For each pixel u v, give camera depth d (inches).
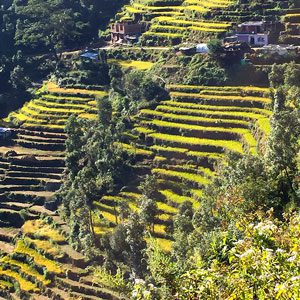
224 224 1690.5
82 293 2677.2
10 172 3688.5
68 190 3287.4
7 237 3267.7
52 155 3782.0
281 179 1959.9
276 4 4195.4
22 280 2906.0
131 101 3850.9
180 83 3823.8
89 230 2908.5
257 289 573.0
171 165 3243.1
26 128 4077.3
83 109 4092.0
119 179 3255.4
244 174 2052.2
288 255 587.5
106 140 3385.8
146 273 2415.1
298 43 3919.8
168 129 3464.6
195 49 4030.5
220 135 3294.8
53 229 3161.9
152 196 2955.2
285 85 3115.2
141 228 2498.8
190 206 2751.0
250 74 3627.0
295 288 522.0
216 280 607.2
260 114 3309.5
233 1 4397.1
